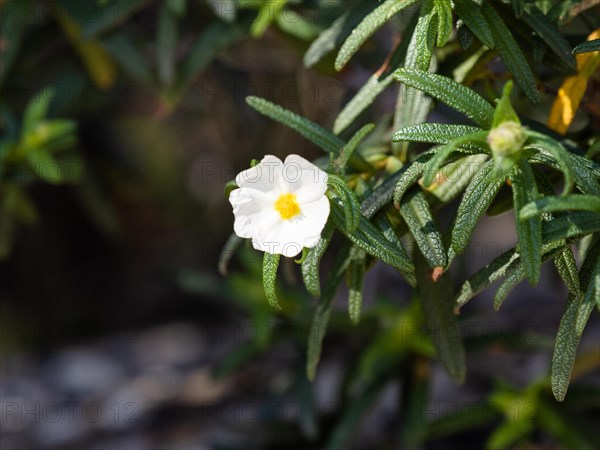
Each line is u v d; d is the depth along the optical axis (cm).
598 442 52
